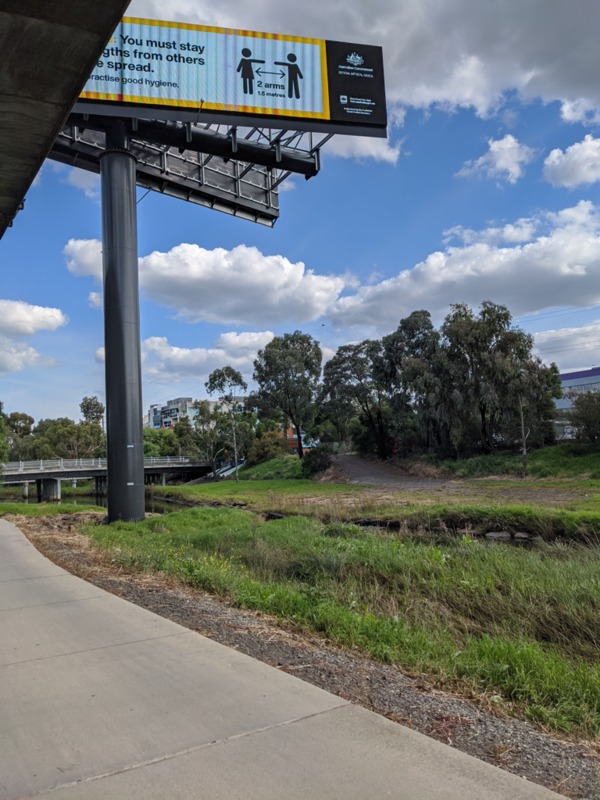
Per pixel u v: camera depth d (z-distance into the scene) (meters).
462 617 8.68
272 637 5.78
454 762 3.16
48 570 9.81
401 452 55.56
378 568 10.98
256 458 70.44
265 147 24.95
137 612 6.57
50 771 3.13
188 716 3.78
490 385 43.03
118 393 21.34
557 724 3.96
